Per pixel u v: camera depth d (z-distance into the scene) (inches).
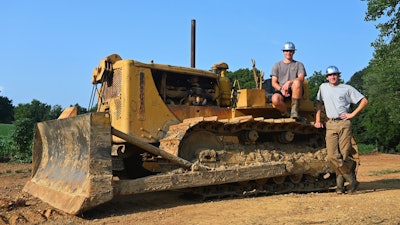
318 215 231.1
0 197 307.6
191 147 305.0
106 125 252.4
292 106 332.5
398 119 1141.7
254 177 309.4
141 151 333.1
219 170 293.0
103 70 324.5
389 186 395.2
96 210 259.6
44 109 3070.9
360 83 3002.0
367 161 940.0
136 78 311.7
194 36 506.3
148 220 232.8
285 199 293.4
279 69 349.4
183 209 264.4
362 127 1727.4
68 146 289.4
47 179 305.3
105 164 246.7
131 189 255.3
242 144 334.0
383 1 566.3
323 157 362.0
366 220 213.6
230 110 351.6
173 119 323.9
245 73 1802.4
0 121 3567.9
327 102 323.9
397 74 868.0
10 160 832.3
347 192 338.6
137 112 309.3
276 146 351.9
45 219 236.1
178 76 339.6
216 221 224.1
